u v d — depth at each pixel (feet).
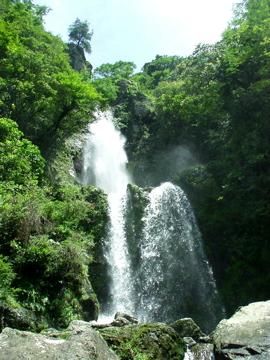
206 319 72.95
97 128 116.47
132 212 78.64
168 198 83.25
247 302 69.31
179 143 108.68
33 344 18.12
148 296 72.74
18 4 123.65
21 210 39.45
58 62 99.91
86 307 44.42
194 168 88.02
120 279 70.95
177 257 78.89
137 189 81.15
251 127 79.51
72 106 84.17
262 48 79.56
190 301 75.15
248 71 81.76
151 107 128.98
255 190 73.67
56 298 38.29
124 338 24.90
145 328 26.48
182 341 27.20
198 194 83.82
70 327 22.02
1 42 78.43
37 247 37.68
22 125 80.18
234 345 25.64
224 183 78.74
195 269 78.23
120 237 76.02
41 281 37.65
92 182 105.40
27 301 34.22
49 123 84.17
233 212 75.72
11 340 18.25
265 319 27.81
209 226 79.41
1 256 35.06
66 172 91.30
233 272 73.82
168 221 81.41
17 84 73.97
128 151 121.39
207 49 101.76
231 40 89.61
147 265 75.15
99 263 68.23
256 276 70.64
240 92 78.79
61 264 39.14
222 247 77.36
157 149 113.70
